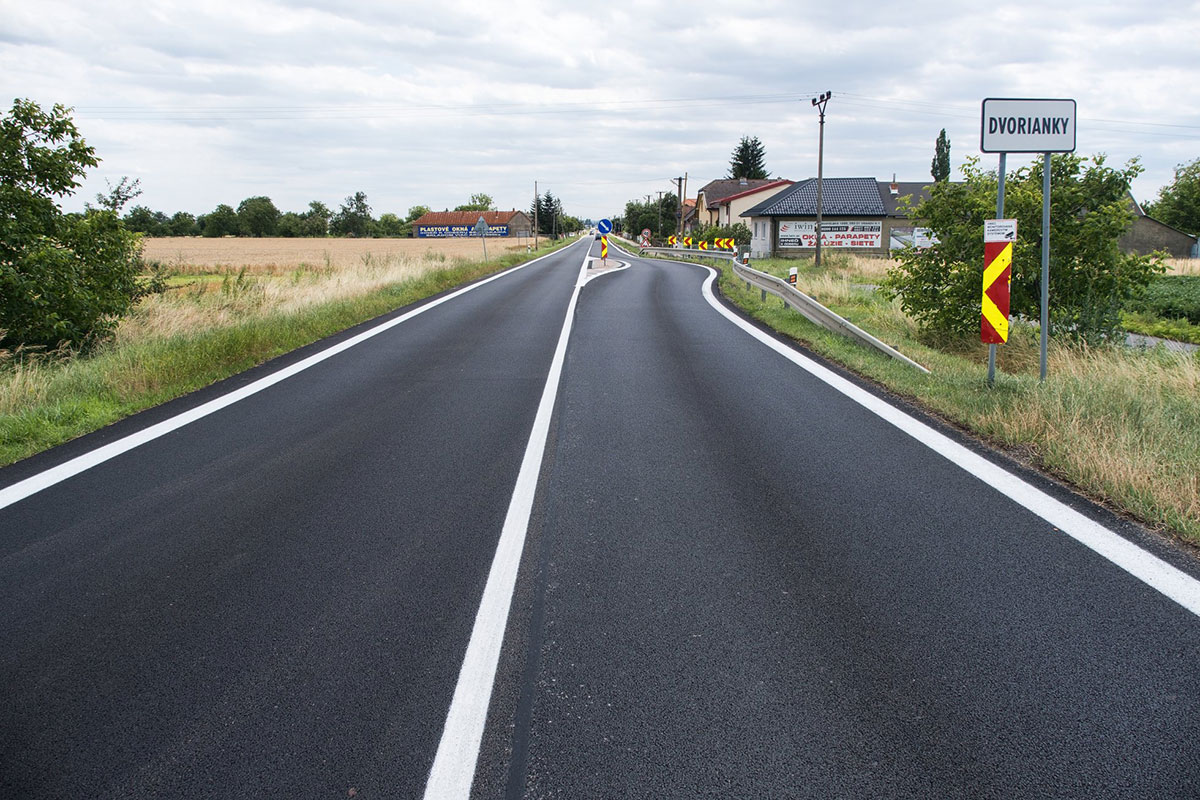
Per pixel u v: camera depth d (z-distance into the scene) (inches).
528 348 462.9
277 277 1078.4
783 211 1721.2
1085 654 131.0
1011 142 293.1
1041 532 181.6
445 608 151.4
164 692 125.4
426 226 6117.1
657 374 380.2
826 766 105.4
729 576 162.4
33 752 111.3
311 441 269.3
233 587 161.5
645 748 109.7
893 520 190.2
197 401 333.4
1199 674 124.8
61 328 448.1
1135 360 390.0
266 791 102.4
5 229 430.0
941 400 299.6
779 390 339.9
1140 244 1742.1
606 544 179.5
